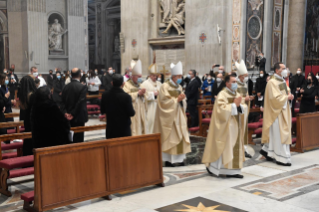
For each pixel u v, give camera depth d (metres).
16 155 6.66
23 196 4.53
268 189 5.43
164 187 5.52
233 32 13.89
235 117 5.86
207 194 5.18
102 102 5.52
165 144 6.76
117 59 32.78
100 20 33.06
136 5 16.73
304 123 8.15
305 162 7.18
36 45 21.42
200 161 7.25
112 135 5.41
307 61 16.55
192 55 14.87
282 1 15.20
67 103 6.58
